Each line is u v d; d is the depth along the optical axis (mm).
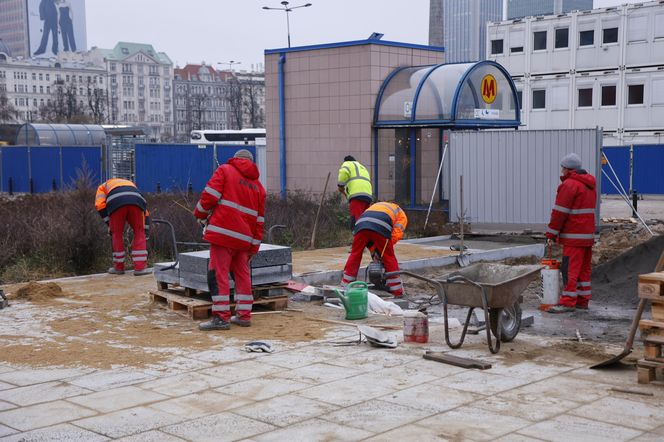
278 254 10469
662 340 6758
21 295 11352
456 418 5953
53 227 15023
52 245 14727
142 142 32125
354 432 5668
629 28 52438
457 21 169375
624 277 12758
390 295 11523
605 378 7062
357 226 11328
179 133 170125
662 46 51281
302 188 22719
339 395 6566
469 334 8969
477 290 7879
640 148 41812
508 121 21766
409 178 21453
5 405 6406
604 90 54062
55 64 161125
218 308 9234
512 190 19297
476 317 9359
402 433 5633
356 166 15172
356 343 8469
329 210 19547
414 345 8391
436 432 5648
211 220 9242
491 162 19438
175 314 10148
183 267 10344
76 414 6156
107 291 11961
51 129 50094
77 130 51156
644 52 51938
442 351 8078
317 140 22406
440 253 15758
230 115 143250
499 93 21422
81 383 7004
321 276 12961
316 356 7914
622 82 52906
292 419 5969
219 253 9234
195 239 16062
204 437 5609
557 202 10922
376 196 21594
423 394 6578
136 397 6574
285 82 22922
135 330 9242
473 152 19578
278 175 23391
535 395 6539
